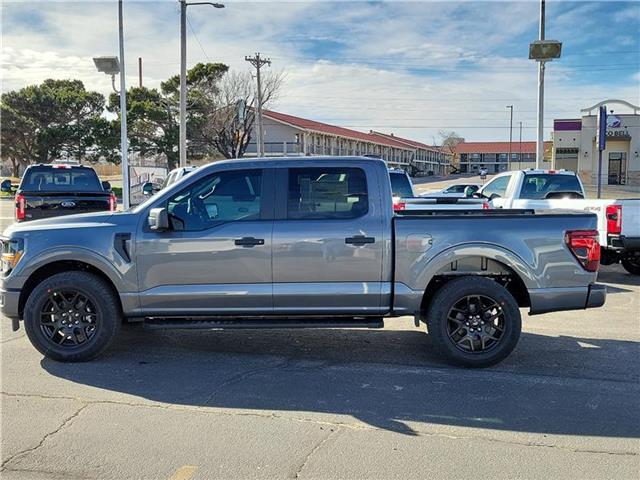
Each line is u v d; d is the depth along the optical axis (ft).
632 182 142.51
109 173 209.56
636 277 36.22
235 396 15.62
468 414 14.51
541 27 66.80
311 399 15.44
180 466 11.79
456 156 327.47
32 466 11.76
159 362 18.51
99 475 11.44
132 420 13.99
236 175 18.34
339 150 208.54
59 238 18.06
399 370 17.88
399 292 18.02
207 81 142.82
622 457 12.28
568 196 39.19
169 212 18.25
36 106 140.36
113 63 67.31
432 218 18.04
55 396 15.52
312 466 11.82
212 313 18.13
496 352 17.94
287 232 17.84
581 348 20.36
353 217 18.03
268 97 144.66
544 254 18.06
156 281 18.01
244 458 12.13
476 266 18.42
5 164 186.80
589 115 143.43
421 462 12.00
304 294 17.95
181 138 79.61
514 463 11.98
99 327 18.21
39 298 17.98
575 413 14.61
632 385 16.62
